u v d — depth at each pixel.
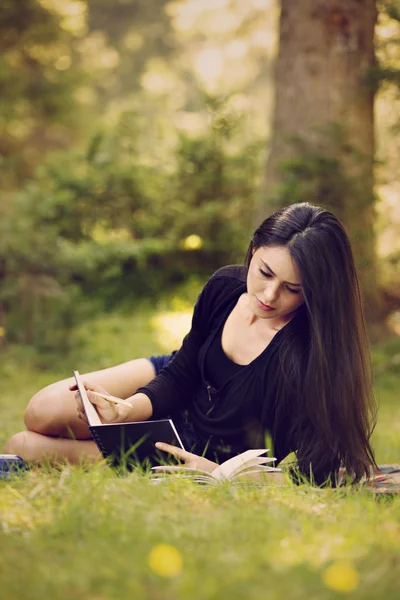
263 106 25.16
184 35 27.55
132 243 12.86
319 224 3.28
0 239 10.21
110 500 2.73
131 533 2.44
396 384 9.02
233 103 14.16
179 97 25.73
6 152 16.80
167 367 3.74
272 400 3.48
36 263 10.33
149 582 2.11
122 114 14.70
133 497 2.77
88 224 13.44
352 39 10.02
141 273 13.36
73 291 10.66
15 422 6.12
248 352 3.53
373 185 10.00
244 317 3.57
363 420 3.51
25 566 2.21
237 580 2.09
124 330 11.46
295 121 10.22
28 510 2.70
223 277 3.68
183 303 13.10
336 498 3.08
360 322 3.42
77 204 13.36
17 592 2.07
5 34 16.19
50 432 3.66
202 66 26.23
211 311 3.67
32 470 3.34
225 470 3.19
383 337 10.15
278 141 10.38
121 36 26.80
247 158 13.91
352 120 10.04
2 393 7.96
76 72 17.25
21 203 12.63
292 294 3.30
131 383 3.85
